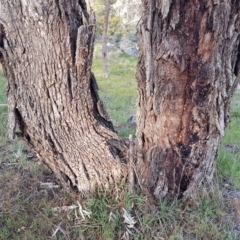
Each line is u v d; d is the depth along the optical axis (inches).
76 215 86.0
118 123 164.9
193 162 84.9
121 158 88.0
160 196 87.7
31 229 83.5
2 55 73.9
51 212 88.0
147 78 76.4
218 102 77.4
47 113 77.9
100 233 81.9
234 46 73.3
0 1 68.9
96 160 85.9
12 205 91.0
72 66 73.0
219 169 110.1
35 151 86.7
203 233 82.7
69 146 83.1
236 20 70.1
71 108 77.4
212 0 66.4
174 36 71.1
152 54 74.2
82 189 91.0
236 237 82.7
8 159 116.5
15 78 75.5
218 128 80.7
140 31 76.4
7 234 81.8
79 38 69.2
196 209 88.1
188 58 72.3
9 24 69.9
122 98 233.5
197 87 75.0
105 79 320.2
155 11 70.9
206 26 68.6
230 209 91.9
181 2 67.9
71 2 71.2
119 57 454.6
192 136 81.9
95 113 82.5
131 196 85.2
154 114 80.4
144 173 86.5
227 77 75.7
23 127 82.0
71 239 81.4
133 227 82.0
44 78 74.0
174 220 84.4
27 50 71.9
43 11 68.4
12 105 78.4
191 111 78.5
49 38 70.4
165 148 83.4
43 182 101.3
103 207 86.0
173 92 76.4
